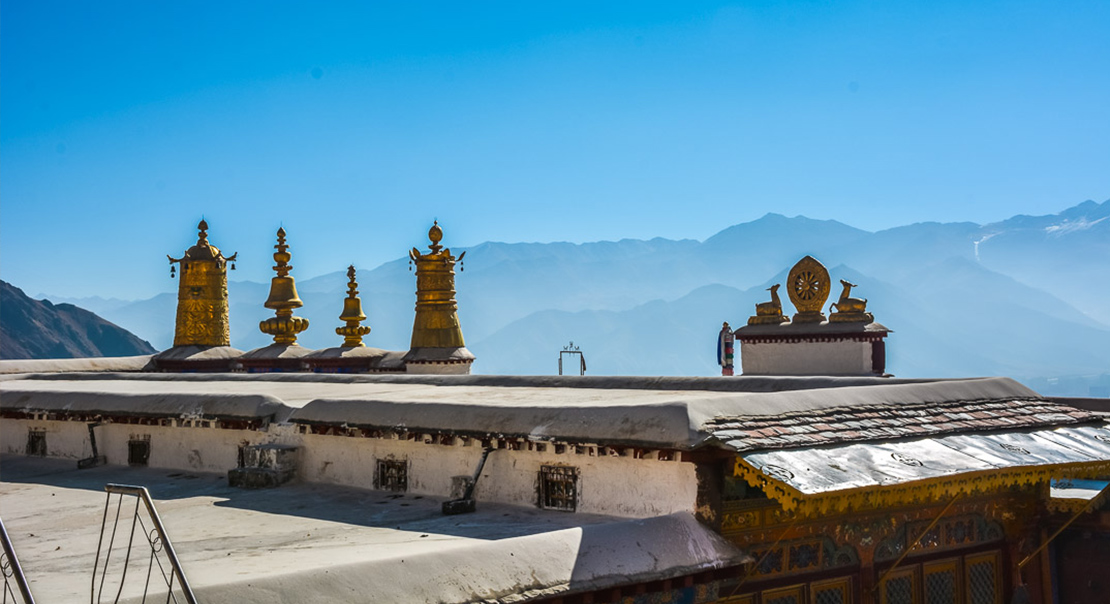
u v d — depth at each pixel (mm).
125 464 14148
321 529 9602
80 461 14242
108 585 7137
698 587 8562
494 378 16016
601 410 9555
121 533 9672
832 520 9828
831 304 21938
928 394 10891
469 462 10609
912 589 10594
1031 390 11961
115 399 14328
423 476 11023
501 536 8867
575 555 7840
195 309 25938
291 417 12297
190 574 7293
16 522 10523
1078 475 10086
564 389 14953
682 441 8594
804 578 9602
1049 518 12070
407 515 10086
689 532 8625
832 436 9141
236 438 12953
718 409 9133
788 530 8914
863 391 10492
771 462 8336
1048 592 11992
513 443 10047
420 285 23922
